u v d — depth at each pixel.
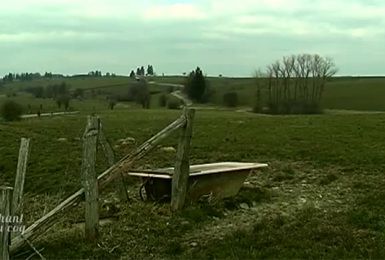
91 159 9.47
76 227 10.36
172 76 165.62
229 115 61.31
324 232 9.60
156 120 47.50
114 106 96.00
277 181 15.61
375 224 10.23
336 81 129.38
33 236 8.79
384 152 20.20
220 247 9.11
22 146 8.98
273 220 10.69
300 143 24.08
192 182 12.00
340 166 17.66
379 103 101.75
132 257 8.81
